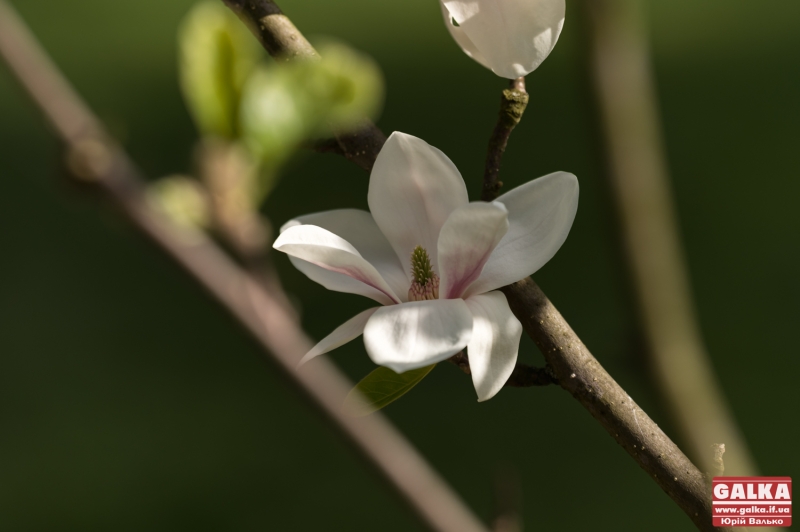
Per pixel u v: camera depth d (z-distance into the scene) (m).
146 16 9.33
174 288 5.00
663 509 3.27
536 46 1.30
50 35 8.76
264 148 1.17
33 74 1.10
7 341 4.51
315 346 1.29
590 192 5.45
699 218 5.22
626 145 1.43
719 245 4.95
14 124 6.96
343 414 1.14
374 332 1.27
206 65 1.18
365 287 1.32
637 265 1.46
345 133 1.31
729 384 3.90
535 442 3.66
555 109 6.58
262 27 1.30
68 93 1.11
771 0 9.55
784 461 3.38
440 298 1.29
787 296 4.49
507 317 1.29
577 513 3.26
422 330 1.27
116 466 3.69
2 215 5.70
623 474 3.47
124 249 5.40
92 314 4.77
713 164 5.82
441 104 6.83
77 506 3.45
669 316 1.48
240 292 1.12
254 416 3.96
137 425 3.91
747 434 3.57
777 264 4.73
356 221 1.34
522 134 6.17
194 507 3.45
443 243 1.28
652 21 9.17
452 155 5.88
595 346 3.99
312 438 3.81
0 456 3.73
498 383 1.28
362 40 8.55
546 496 3.36
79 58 8.12
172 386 4.18
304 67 1.17
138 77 7.59
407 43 8.45
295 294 4.61
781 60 7.56
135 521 3.35
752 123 6.38
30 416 3.98
